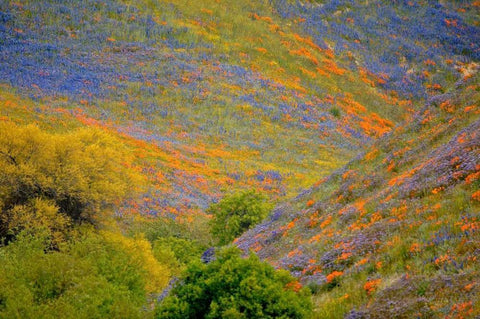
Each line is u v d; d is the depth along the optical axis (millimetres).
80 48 70688
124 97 62594
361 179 21844
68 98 57844
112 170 29672
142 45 75500
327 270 14227
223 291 11375
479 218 11656
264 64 80500
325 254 15156
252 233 25953
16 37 68250
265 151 58562
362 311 10125
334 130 68688
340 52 91062
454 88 26312
